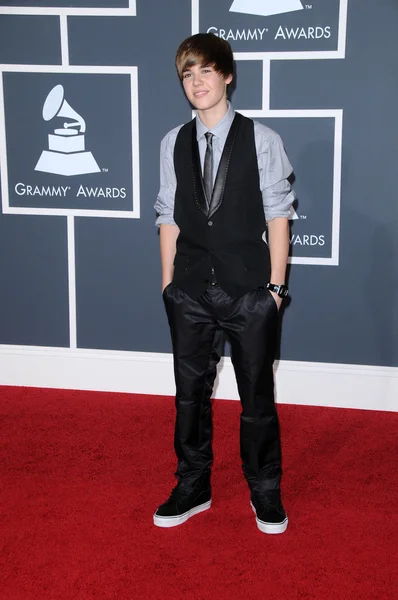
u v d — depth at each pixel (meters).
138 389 3.58
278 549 2.21
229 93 3.23
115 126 3.36
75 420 3.22
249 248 2.20
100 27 3.27
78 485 2.62
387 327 3.32
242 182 2.17
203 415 2.39
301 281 3.35
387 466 2.78
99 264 3.50
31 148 3.43
